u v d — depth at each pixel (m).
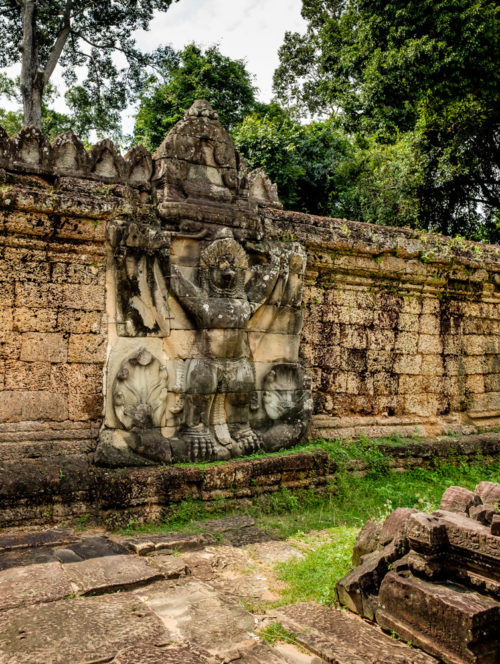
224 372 6.96
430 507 5.30
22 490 5.57
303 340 8.27
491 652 3.32
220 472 6.43
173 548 5.16
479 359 10.53
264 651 3.38
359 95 17.12
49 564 4.55
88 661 3.17
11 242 6.07
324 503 6.99
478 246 10.04
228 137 7.45
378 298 9.08
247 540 5.52
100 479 5.88
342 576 4.47
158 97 18.66
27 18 16.05
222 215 7.16
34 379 6.14
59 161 6.45
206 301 6.89
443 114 15.28
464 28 14.33
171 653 3.28
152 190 7.04
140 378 6.54
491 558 3.50
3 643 3.32
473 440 9.63
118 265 6.46
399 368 9.30
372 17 16.05
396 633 3.64
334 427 8.47
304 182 19.77
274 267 7.52
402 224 16.92
